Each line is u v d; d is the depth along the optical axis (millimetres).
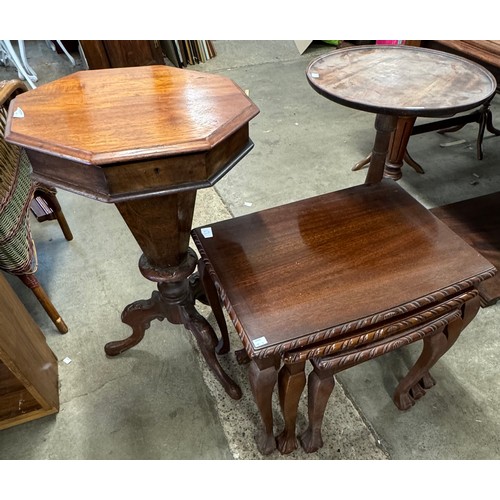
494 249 1441
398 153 1635
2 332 856
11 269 1057
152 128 614
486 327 1270
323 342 715
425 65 1116
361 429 1030
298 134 2270
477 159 2076
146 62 2592
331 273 794
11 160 1115
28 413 1021
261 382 759
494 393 1100
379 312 722
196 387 1133
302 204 983
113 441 1023
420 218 926
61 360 1199
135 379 1153
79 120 637
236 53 3244
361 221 923
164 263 879
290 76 2900
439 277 783
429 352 890
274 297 752
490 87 985
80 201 1827
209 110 667
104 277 1461
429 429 1028
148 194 614
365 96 939
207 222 1695
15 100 700
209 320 1308
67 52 2979
